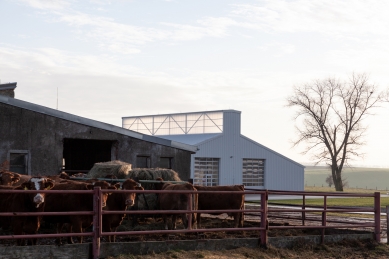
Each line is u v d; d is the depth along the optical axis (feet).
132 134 87.97
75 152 102.83
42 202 39.22
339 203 124.67
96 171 63.62
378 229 53.47
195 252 42.32
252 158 183.52
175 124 193.06
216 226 60.08
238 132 179.83
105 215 44.80
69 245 38.11
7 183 55.52
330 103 234.58
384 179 515.09
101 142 98.68
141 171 60.80
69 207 42.73
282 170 191.11
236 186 57.98
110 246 39.63
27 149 77.10
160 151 91.30
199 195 56.49
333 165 234.58
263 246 46.16
